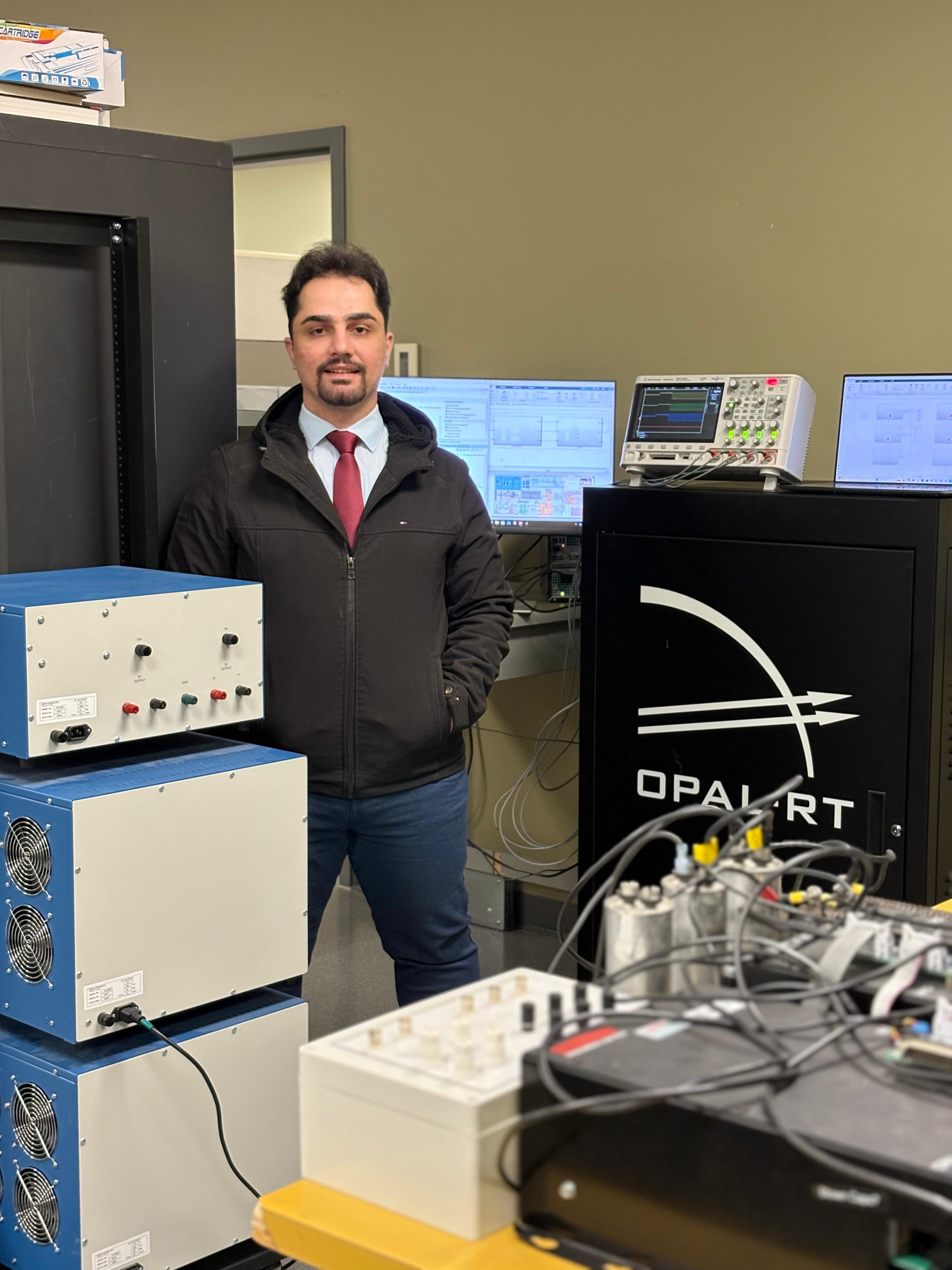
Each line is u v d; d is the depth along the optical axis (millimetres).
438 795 2441
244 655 2082
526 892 4137
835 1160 946
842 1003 1164
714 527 2508
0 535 2279
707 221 3645
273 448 2363
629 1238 1064
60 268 2314
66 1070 1869
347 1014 3438
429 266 4254
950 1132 970
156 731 1971
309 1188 1206
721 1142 1004
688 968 1263
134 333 2316
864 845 2391
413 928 2498
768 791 2488
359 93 4340
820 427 3514
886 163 3314
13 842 1874
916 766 2324
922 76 3230
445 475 2504
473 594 2553
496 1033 1154
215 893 1988
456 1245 1098
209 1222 2051
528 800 4168
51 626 1812
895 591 2312
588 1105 1022
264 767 2037
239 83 4672
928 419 3016
